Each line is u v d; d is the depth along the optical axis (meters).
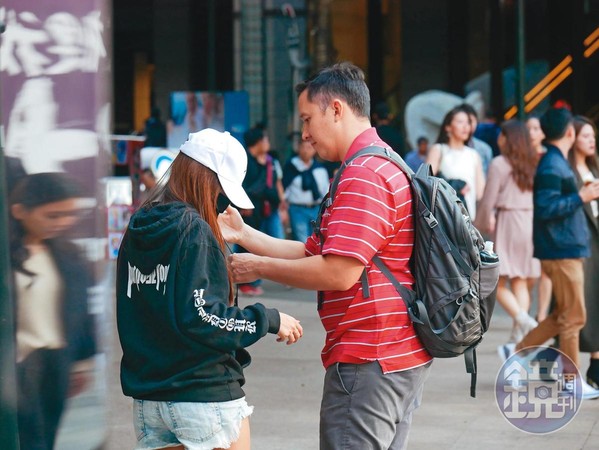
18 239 5.12
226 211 6.29
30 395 5.13
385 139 22.08
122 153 21.25
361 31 35.91
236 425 5.32
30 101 5.17
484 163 18.86
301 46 35.81
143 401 5.32
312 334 15.09
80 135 5.21
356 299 5.60
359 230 5.45
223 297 5.21
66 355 5.19
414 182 5.66
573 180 11.02
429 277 5.63
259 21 36.09
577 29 32.75
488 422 10.12
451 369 12.53
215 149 5.37
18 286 5.12
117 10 42.41
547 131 11.04
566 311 11.05
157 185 5.50
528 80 33.06
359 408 5.60
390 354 5.61
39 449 5.13
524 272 13.10
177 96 28.62
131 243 5.31
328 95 5.78
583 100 32.78
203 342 5.14
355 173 5.54
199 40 39.75
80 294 5.21
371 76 35.97
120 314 5.37
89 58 5.21
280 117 35.78
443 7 34.72
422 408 10.66
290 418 10.34
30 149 5.16
